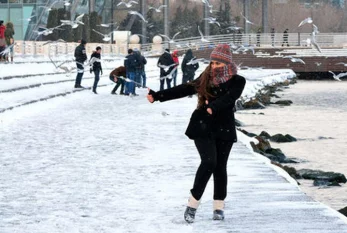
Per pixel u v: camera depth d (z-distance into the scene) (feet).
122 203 48.01
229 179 55.62
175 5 414.82
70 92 152.97
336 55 349.00
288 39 365.81
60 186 54.08
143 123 100.01
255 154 70.33
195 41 350.84
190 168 61.67
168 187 53.42
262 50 352.49
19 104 116.06
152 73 268.82
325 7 517.14
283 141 114.01
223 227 40.96
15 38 285.84
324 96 227.61
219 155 42.63
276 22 507.30
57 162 65.31
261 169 60.59
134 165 63.52
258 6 494.59
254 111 170.09
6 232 40.65
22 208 46.78
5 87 137.18
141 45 344.08
